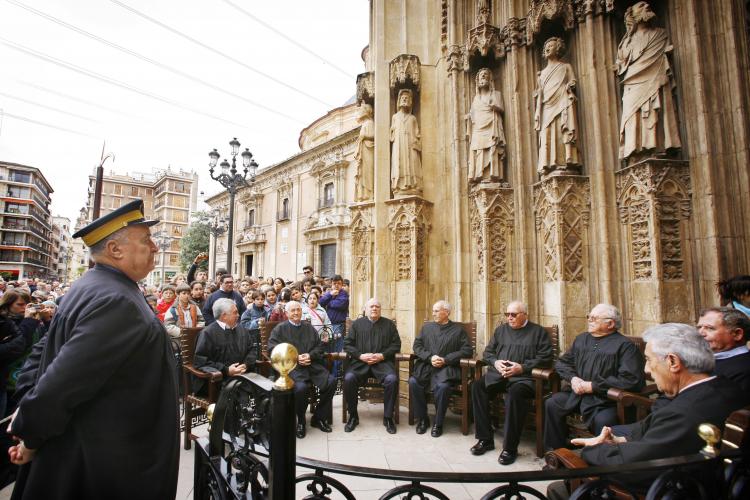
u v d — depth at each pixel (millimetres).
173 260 56469
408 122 4965
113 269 1533
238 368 3631
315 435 3736
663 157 3348
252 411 1391
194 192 59719
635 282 3447
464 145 4645
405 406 4621
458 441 3582
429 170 5020
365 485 2760
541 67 4328
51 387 1189
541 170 3994
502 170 4371
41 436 1211
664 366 1730
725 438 1356
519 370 3369
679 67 3387
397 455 3277
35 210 63781
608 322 3037
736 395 1565
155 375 1438
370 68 5922
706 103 3205
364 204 5457
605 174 3668
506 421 3219
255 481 1324
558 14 3967
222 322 3887
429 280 4832
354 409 3920
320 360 4172
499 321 4195
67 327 1353
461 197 4617
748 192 3021
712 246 3113
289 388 1182
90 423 1316
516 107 4270
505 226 4273
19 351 3348
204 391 3674
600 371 2957
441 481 1303
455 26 4766
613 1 3727
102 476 1300
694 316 3184
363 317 4414
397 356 4055
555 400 3080
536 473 1289
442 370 3848
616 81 3748
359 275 5539
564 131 3848
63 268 94750
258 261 27359
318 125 24953
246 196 28609
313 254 22281
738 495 1248
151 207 64688
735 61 3131
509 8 4383
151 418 1417
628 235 3529
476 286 4438
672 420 1548
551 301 3883
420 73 5082
